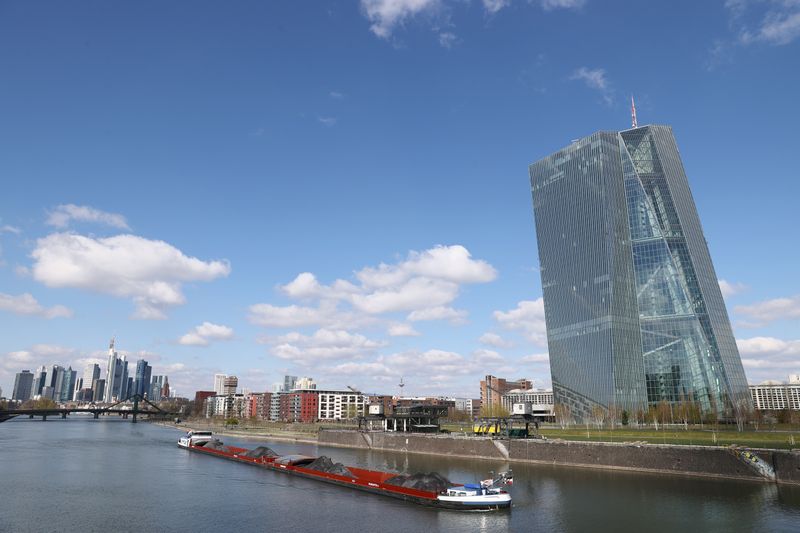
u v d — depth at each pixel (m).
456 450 155.75
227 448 173.12
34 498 93.12
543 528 71.12
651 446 112.44
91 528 72.56
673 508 78.25
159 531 71.31
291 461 129.62
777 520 70.25
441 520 76.75
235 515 80.69
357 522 76.06
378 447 185.38
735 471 98.81
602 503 83.38
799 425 179.38
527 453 136.25
